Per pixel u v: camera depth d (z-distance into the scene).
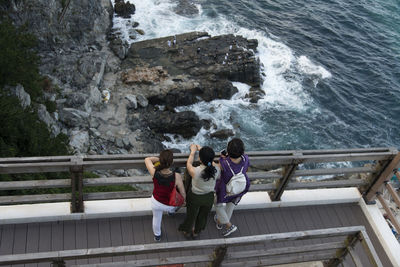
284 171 5.72
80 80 24.28
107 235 5.23
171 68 28.89
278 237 4.12
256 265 4.53
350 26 41.41
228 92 27.75
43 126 16.20
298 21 40.09
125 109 24.62
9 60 15.70
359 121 29.20
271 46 35.00
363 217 6.49
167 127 24.50
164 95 26.22
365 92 32.41
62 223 5.25
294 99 29.72
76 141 20.03
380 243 6.15
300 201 6.32
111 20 33.44
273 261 4.61
